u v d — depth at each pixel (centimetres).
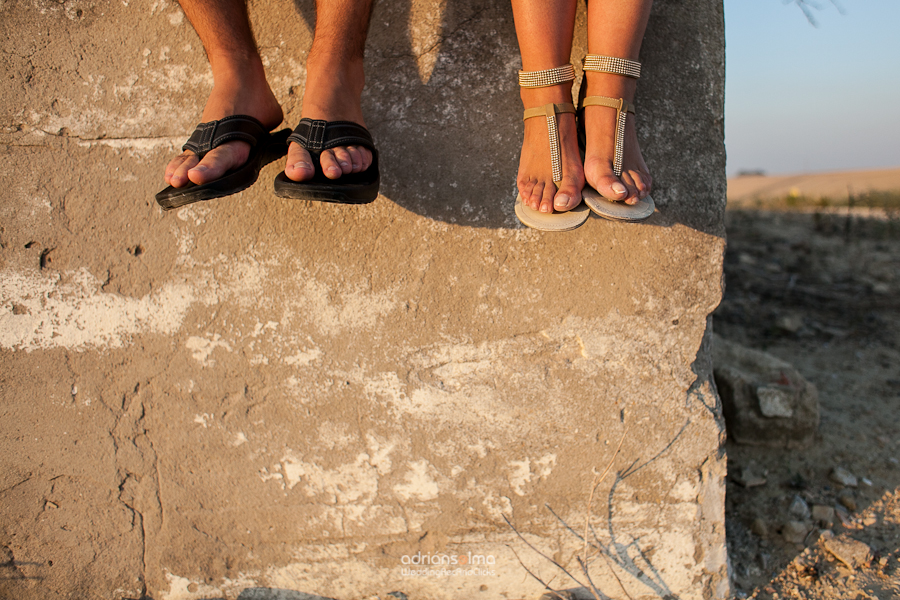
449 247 143
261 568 160
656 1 139
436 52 141
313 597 161
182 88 142
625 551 154
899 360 298
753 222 597
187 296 148
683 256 142
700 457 150
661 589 156
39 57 142
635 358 146
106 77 142
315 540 158
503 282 144
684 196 141
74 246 147
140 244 146
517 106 141
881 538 183
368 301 146
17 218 146
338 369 148
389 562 158
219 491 156
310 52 124
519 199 125
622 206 115
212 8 125
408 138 142
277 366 149
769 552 181
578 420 149
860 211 734
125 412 153
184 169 109
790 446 227
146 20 141
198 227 146
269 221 144
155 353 150
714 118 140
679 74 140
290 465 154
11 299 149
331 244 144
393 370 148
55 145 144
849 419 247
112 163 144
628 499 152
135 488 157
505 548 156
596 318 144
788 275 426
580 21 138
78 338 150
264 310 147
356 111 123
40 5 141
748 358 246
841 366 296
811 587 168
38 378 152
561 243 142
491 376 147
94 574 161
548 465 151
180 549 159
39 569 161
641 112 139
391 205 143
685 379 146
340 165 111
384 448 152
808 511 194
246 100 123
